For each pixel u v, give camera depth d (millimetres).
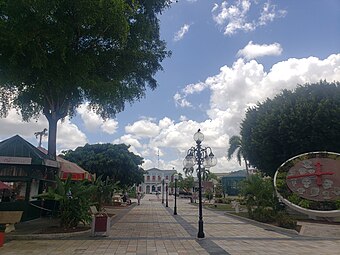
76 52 14227
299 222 19266
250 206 21672
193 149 14406
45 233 12117
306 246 11086
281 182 19750
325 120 23359
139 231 14406
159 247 10398
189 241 11773
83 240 11531
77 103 19453
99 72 16875
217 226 17359
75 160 40062
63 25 12094
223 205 41812
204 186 56469
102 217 12609
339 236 13797
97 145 42500
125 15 14188
